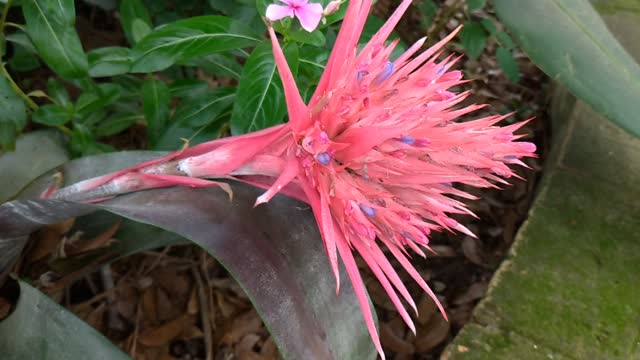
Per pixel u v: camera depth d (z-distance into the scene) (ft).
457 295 2.09
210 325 1.88
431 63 0.95
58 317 0.98
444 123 0.96
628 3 2.60
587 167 2.08
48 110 1.54
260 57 1.30
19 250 1.17
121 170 1.10
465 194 0.99
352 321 1.05
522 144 0.97
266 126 1.29
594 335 1.66
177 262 1.97
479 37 2.17
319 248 1.05
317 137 0.88
